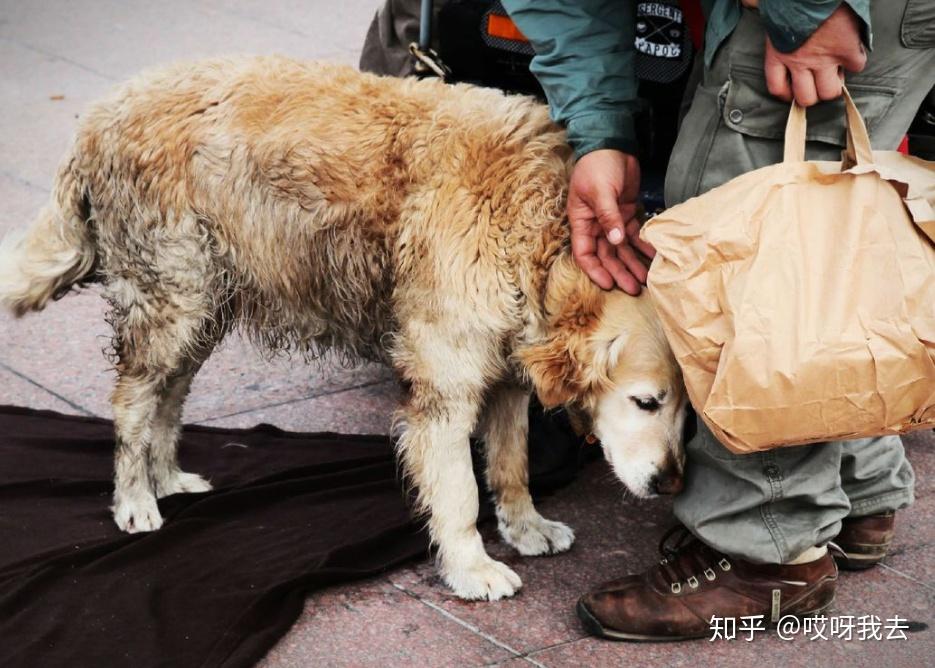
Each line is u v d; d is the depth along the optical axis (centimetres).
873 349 279
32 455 451
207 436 473
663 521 426
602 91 346
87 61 887
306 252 384
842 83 294
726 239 288
